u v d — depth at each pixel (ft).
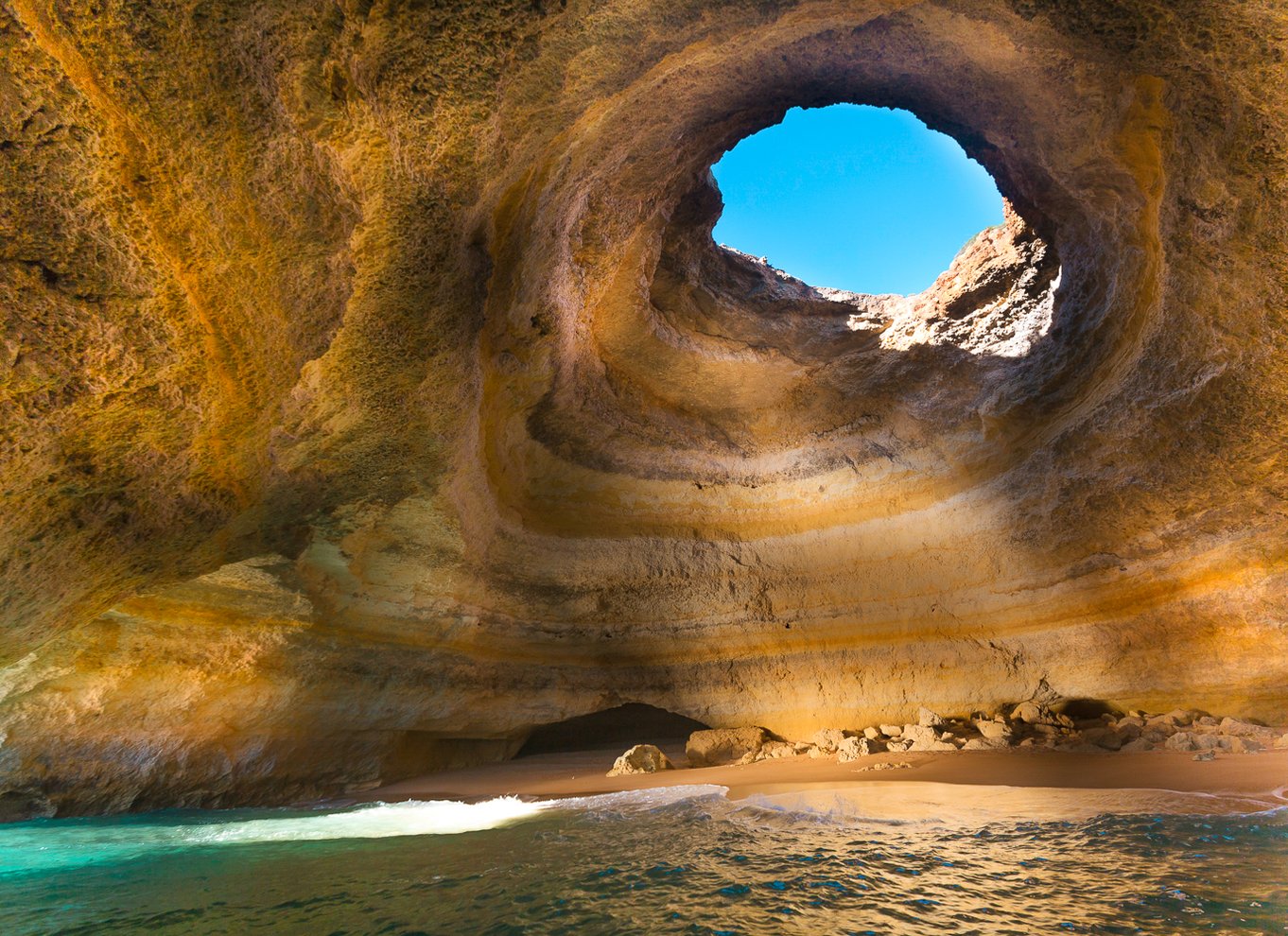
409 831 19.95
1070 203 24.43
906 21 17.63
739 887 12.03
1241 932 9.03
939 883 11.64
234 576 24.13
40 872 15.90
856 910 10.59
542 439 32.53
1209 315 20.29
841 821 17.19
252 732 27.43
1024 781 20.66
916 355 31.78
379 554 27.09
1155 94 17.20
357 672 29.19
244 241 14.66
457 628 31.96
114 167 12.59
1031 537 29.71
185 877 14.94
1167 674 26.81
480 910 11.59
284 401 18.38
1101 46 16.56
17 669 22.27
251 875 14.89
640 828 18.03
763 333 32.58
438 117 14.90
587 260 24.63
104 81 11.96
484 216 18.60
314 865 15.62
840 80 20.97
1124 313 23.90
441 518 27.76
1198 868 11.68
